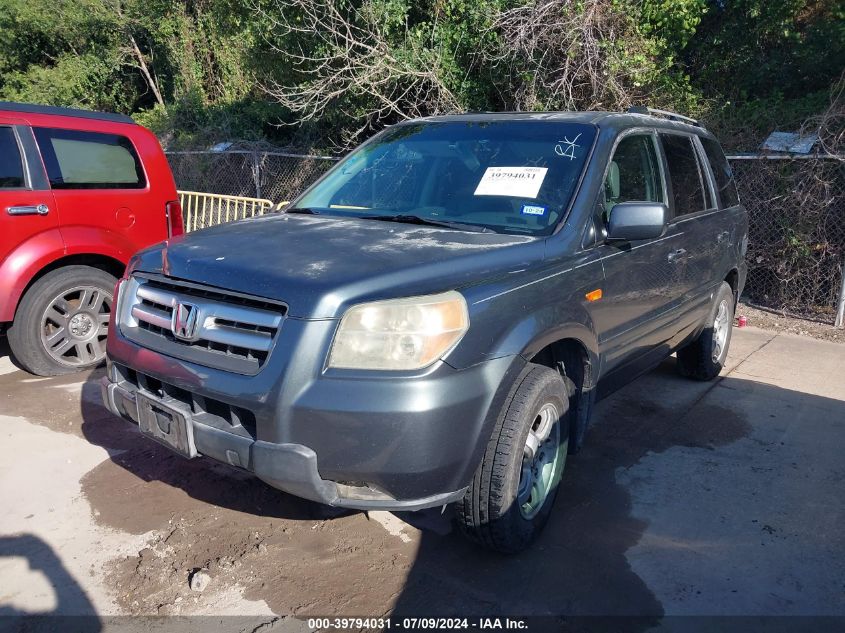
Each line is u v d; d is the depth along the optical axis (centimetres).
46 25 1908
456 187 385
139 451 416
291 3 1029
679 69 1062
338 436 258
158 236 576
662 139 456
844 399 537
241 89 1620
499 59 920
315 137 1285
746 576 317
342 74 1030
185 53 1770
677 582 311
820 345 687
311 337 260
